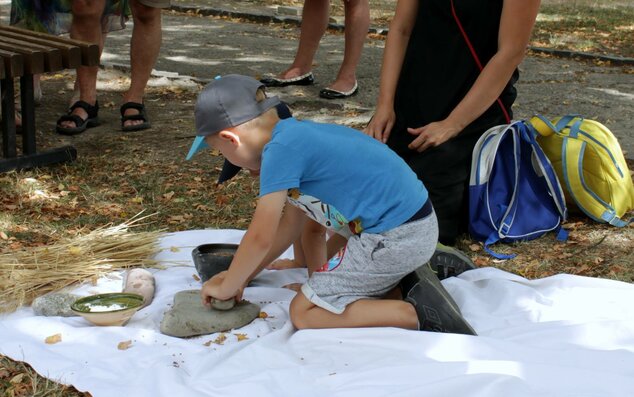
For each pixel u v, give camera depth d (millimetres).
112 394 2637
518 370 2615
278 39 10008
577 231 4273
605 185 4324
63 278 3455
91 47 5129
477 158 4074
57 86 7312
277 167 2820
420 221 2941
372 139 3025
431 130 3951
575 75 8344
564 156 4305
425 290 2975
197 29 10500
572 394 2496
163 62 8453
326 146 2877
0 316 3238
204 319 3080
